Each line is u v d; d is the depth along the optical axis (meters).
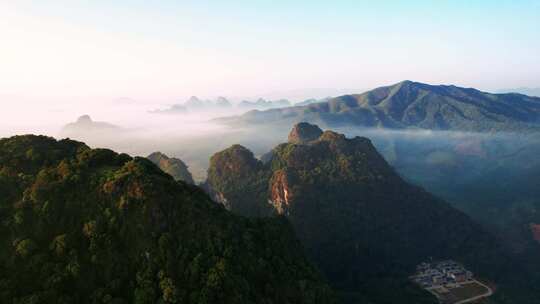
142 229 86.00
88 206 87.75
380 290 152.00
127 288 79.25
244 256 94.50
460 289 159.38
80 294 76.38
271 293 93.06
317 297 102.19
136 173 92.69
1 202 87.00
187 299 79.25
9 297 72.75
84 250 81.88
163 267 82.56
